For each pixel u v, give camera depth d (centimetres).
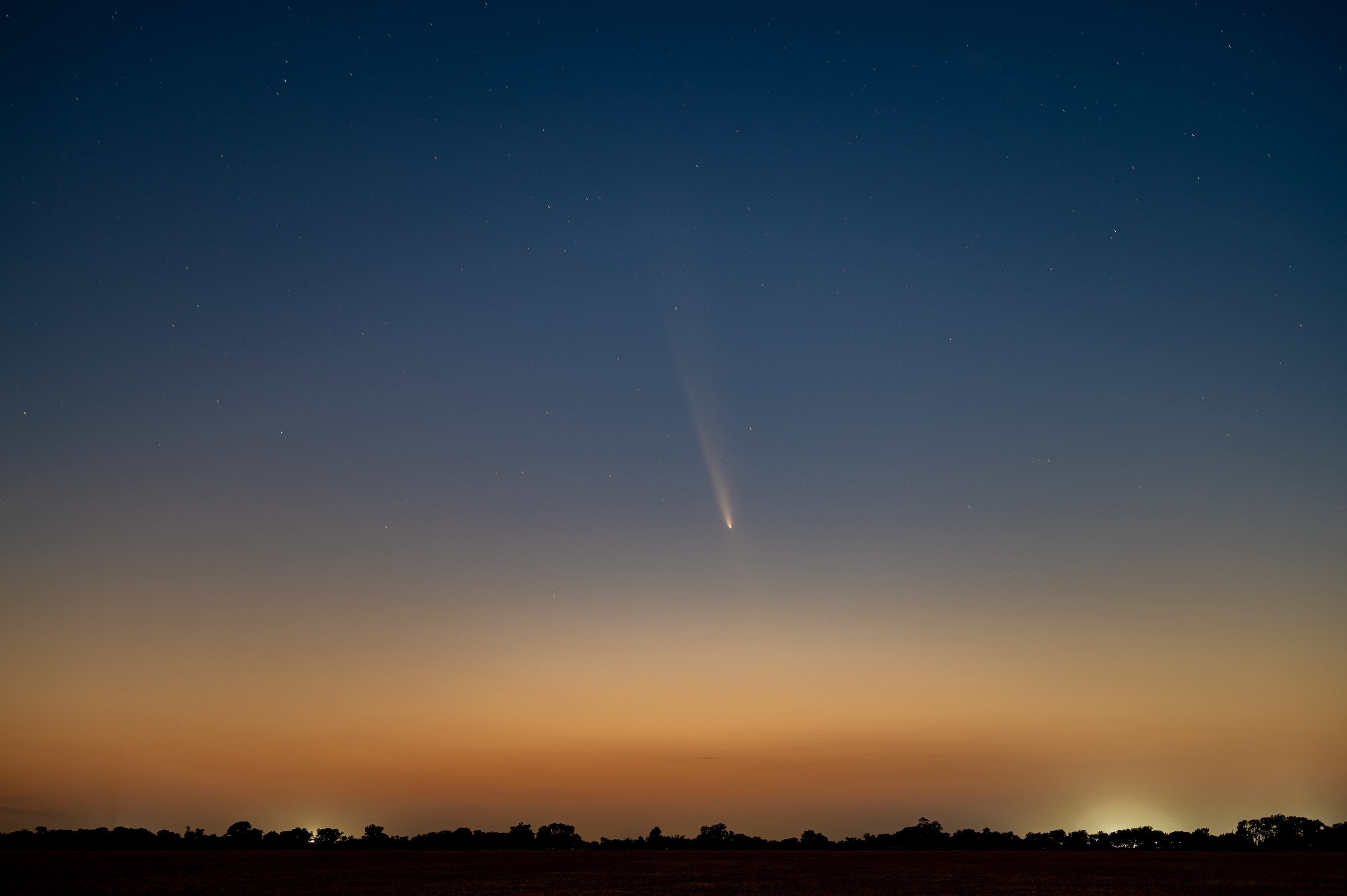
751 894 3020
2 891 2931
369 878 3709
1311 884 3497
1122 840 9862
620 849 9962
